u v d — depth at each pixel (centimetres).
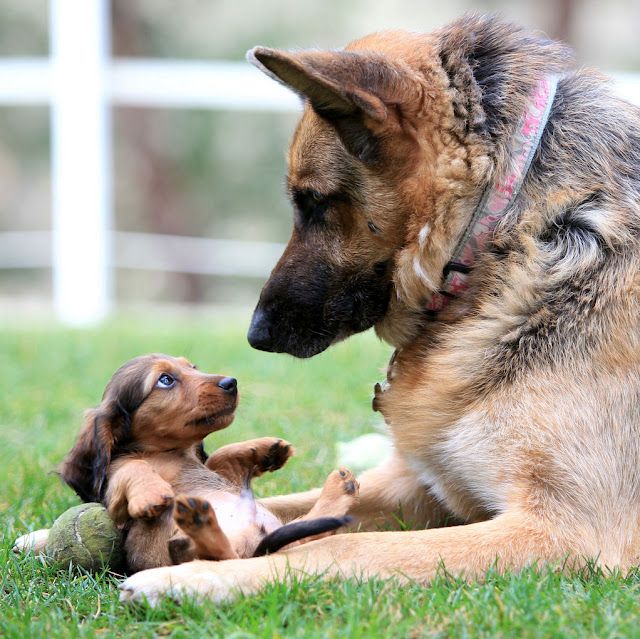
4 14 4588
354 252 858
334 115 799
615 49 4766
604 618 623
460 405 813
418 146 817
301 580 686
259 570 692
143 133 4422
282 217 4447
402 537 732
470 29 860
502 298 814
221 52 4481
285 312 888
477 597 665
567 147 829
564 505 754
